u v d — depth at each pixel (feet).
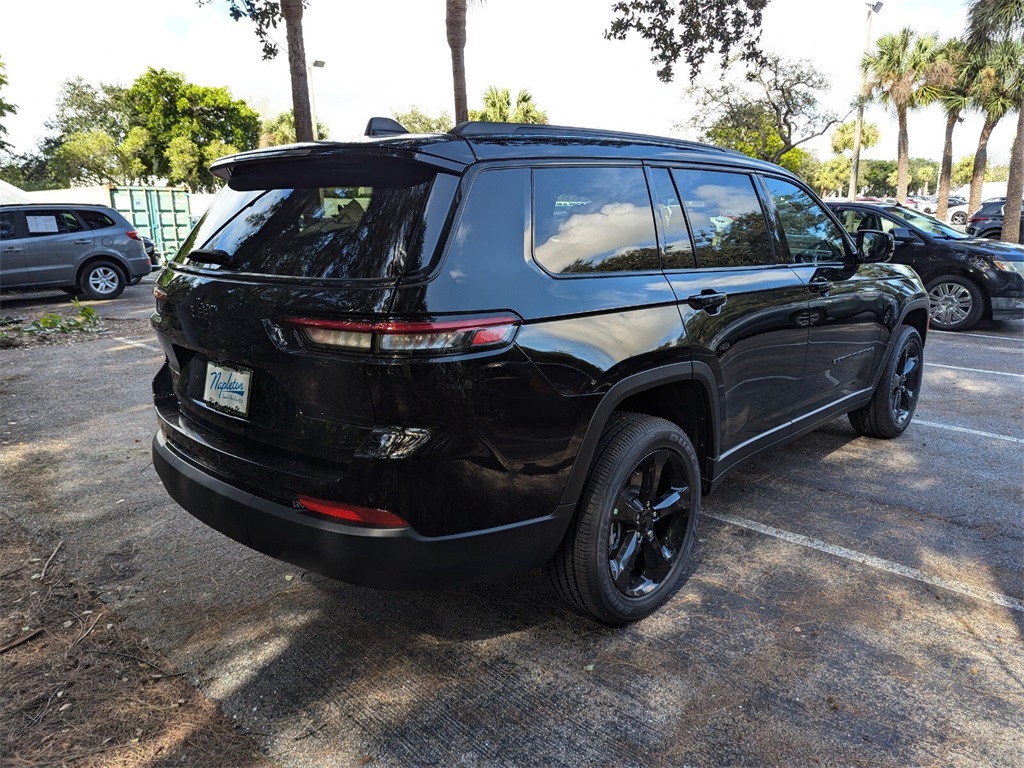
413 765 6.79
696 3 30.99
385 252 6.64
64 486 13.29
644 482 8.90
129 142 119.34
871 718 7.38
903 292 15.08
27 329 29.14
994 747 6.98
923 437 16.35
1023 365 23.73
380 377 6.32
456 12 30.76
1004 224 51.93
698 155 10.37
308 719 7.41
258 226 7.97
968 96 82.69
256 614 9.27
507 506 7.17
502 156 7.52
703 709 7.52
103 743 7.04
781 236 11.68
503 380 6.82
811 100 72.13
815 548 11.01
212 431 8.21
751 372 10.44
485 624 9.09
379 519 6.65
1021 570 10.32
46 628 8.91
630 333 8.10
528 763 6.81
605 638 8.77
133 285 44.27
